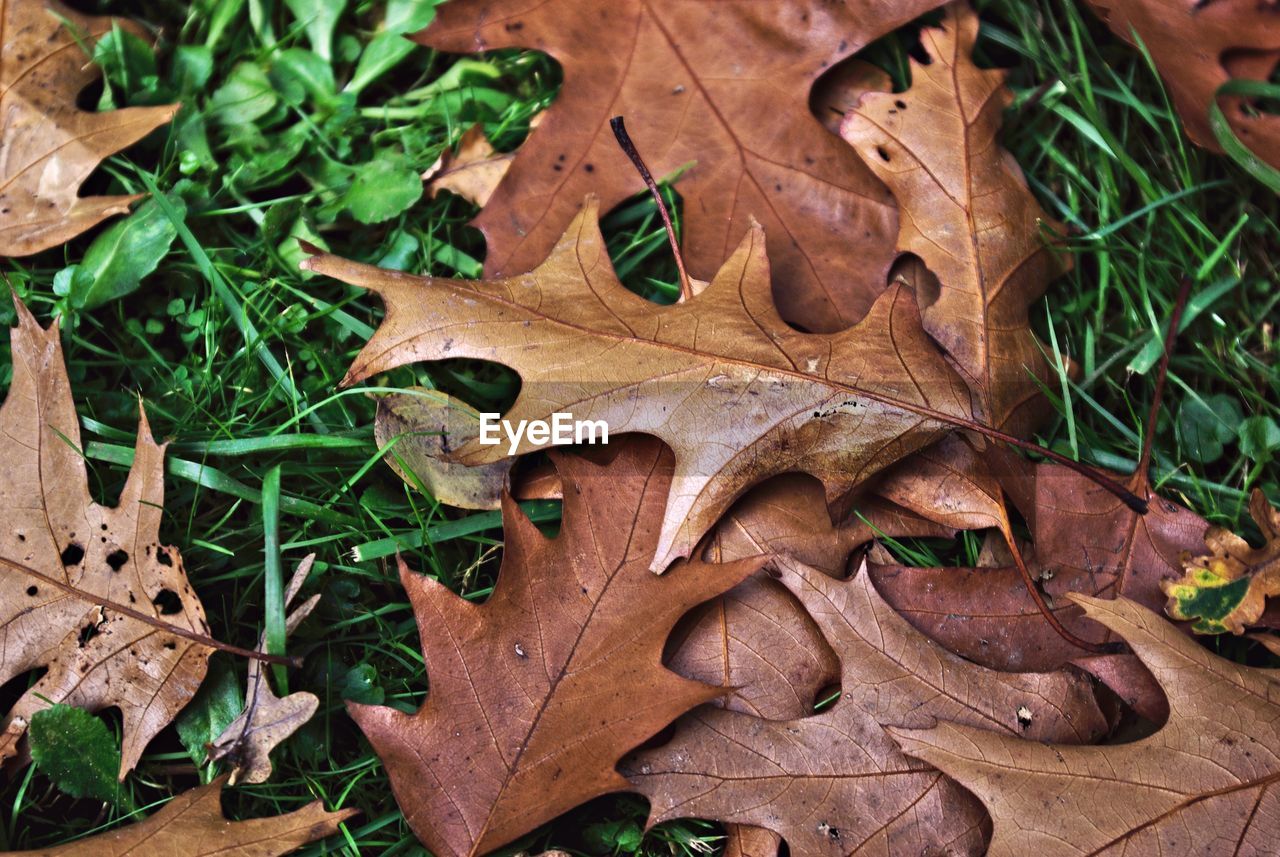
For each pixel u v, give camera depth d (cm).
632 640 44
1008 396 47
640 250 50
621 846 46
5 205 47
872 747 44
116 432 47
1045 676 44
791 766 44
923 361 45
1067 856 42
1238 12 49
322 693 46
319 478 48
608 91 48
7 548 45
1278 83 51
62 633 45
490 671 44
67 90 48
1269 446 48
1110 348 49
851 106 49
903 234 47
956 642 45
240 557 47
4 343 48
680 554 44
